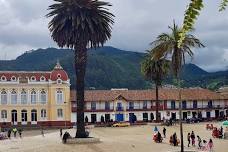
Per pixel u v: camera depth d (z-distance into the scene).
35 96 131.12
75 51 71.69
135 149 67.88
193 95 141.00
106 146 67.75
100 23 69.38
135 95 137.62
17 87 130.00
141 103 136.75
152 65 100.69
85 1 69.19
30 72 132.88
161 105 137.12
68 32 69.75
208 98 140.88
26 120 130.00
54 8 70.00
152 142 74.88
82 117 71.19
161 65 100.38
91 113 133.88
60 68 134.12
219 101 142.12
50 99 131.12
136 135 89.38
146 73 103.19
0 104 128.75
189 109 139.38
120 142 71.19
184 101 139.25
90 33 69.69
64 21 69.06
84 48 71.50
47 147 66.44
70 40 70.50
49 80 131.50
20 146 70.56
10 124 128.38
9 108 129.38
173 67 57.53
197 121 127.75
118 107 135.12
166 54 57.31
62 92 132.00
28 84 130.38
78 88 71.81
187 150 65.81
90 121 133.50
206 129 98.94
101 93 137.12
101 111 134.38
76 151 65.12
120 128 107.62
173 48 56.69
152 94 138.75
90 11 69.81
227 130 86.19
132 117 135.88
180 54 56.53
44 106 131.00
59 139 79.62
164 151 65.31
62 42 71.19
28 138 86.50
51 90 131.25
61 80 131.88
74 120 132.25
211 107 141.00
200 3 5.00
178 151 64.44
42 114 131.12
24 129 123.44
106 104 135.12
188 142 71.31
